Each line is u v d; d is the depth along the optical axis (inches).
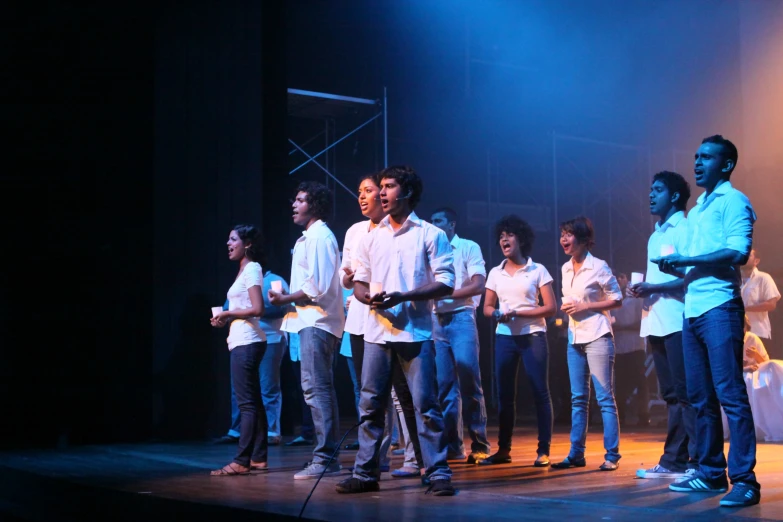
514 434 245.0
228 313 152.7
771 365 215.8
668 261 114.3
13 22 245.9
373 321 123.9
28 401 240.1
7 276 245.0
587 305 157.8
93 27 247.1
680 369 133.2
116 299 243.1
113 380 240.2
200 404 237.5
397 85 384.8
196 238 241.8
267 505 111.6
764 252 351.9
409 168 126.2
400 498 117.6
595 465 160.7
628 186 423.5
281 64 264.8
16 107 246.7
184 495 123.3
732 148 117.1
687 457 139.7
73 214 246.5
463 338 169.0
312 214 152.3
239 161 248.5
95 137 246.7
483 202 407.2
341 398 357.4
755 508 104.1
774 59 353.7
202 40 247.9
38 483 154.9
